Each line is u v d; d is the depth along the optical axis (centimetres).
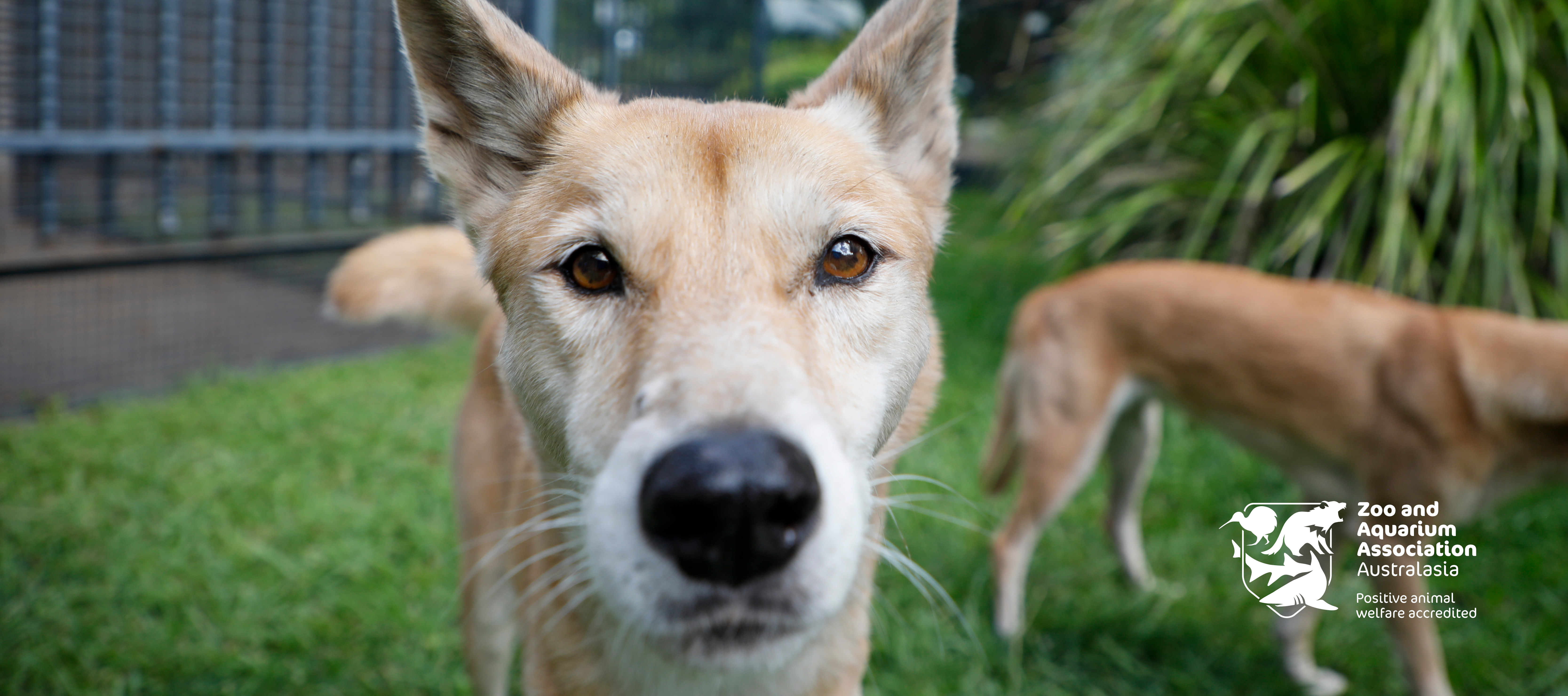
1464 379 62
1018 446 76
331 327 128
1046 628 69
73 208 108
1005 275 152
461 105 45
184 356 113
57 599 64
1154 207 121
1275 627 65
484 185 45
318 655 63
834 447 35
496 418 54
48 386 102
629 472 33
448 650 64
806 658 43
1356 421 65
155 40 112
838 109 45
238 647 63
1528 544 77
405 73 134
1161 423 98
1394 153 99
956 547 76
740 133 40
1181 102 118
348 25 128
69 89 106
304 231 127
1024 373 74
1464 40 91
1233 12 109
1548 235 96
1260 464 91
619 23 158
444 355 122
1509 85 90
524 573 48
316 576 69
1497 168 96
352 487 83
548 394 40
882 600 66
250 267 123
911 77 46
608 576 34
